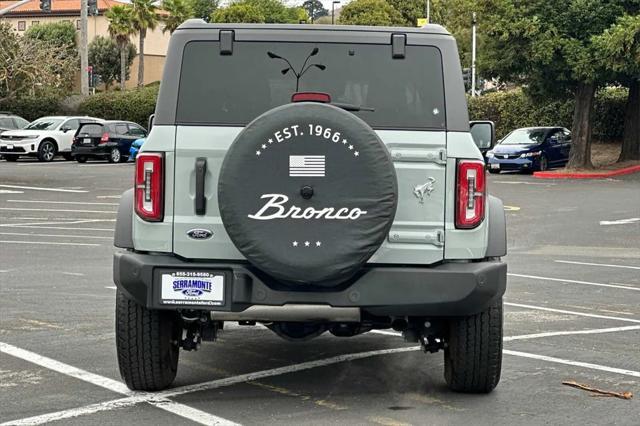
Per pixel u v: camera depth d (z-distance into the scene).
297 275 6.73
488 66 39.12
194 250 7.20
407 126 7.31
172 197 7.22
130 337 7.48
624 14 36.19
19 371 8.52
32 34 96.25
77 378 8.27
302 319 7.24
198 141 7.22
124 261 7.12
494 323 7.45
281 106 6.80
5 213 24.30
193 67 7.41
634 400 7.77
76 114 57.31
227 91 7.39
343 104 7.38
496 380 7.71
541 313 11.86
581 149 39.41
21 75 57.50
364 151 6.72
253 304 7.00
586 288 14.00
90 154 44.81
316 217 6.72
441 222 7.21
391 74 7.43
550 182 35.75
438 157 7.22
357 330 7.87
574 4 37.03
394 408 7.44
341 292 6.98
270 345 9.78
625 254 18.30
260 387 8.05
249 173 6.72
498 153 39.94
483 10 38.41
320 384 8.19
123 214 7.42
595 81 38.34
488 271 7.06
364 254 6.72
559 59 37.97
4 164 43.88
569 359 9.27
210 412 7.25
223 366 8.82
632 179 37.06
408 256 7.18
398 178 7.20
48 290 12.99
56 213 24.44
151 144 7.24
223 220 6.76
